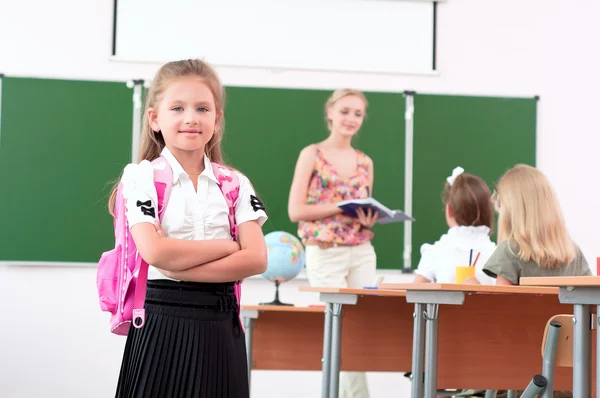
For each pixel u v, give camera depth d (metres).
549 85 5.71
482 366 2.79
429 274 3.68
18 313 5.29
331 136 4.89
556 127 5.70
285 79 5.54
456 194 3.58
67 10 5.43
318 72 5.57
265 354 3.82
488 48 5.70
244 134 5.49
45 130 5.38
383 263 5.54
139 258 1.64
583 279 1.78
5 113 5.36
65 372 5.28
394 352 3.26
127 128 5.43
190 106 1.69
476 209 3.56
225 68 5.50
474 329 2.79
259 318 3.84
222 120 1.84
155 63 5.45
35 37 5.40
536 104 5.70
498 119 5.66
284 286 5.45
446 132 5.62
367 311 3.27
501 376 2.80
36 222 5.34
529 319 2.82
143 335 1.62
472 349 2.79
